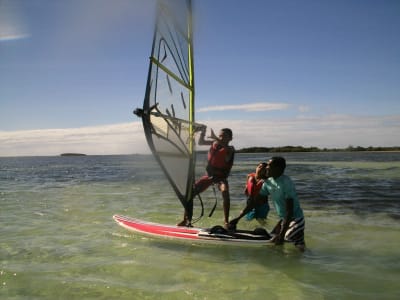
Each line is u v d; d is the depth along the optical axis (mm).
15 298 4016
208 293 4168
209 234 6242
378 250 5793
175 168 5746
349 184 15562
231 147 6453
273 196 5766
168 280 4559
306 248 5961
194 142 6078
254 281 4527
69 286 4340
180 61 5840
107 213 8938
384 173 21844
